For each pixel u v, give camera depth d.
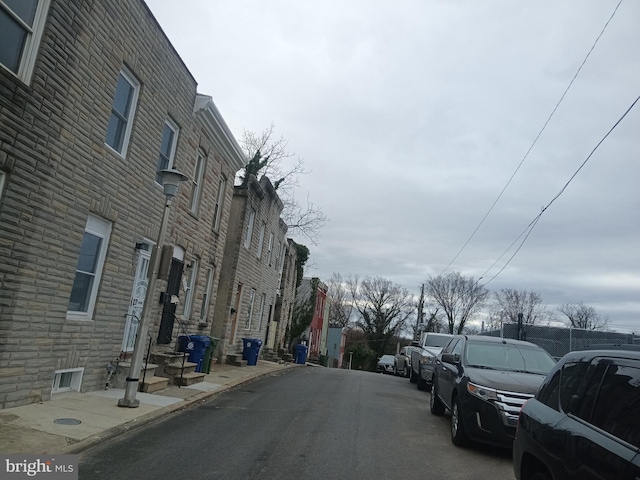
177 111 11.68
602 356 4.06
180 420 8.18
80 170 8.18
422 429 8.98
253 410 9.59
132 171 9.83
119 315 9.79
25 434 6.08
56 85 7.42
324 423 8.72
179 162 12.03
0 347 6.79
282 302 28.45
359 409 10.48
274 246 24.53
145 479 5.28
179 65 11.48
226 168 15.99
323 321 48.75
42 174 7.30
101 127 8.66
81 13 7.86
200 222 13.99
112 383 9.73
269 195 21.92
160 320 11.99
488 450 7.74
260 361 21.83
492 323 64.56
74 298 8.71
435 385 10.70
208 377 13.39
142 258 10.76
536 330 17.19
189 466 5.81
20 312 7.09
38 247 7.36
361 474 6.00
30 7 6.95
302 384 14.60
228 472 5.70
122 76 9.48
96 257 9.17
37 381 7.57
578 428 3.76
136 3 9.42
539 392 4.84
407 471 6.29
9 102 6.54
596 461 3.36
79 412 7.46
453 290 64.06
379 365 41.31
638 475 2.95
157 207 11.04
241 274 18.95
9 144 6.62
